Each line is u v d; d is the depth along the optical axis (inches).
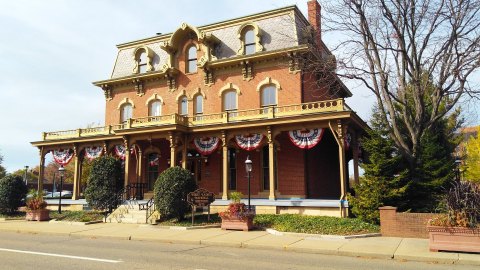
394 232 557.6
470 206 446.6
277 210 779.4
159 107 1071.6
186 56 1045.8
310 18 996.6
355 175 837.2
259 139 820.6
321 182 962.1
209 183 972.6
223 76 983.6
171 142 874.1
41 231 671.8
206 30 1039.0
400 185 636.7
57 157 1107.3
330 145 1021.8
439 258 403.5
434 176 682.8
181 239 556.1
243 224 639.1
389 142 658.2
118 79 1115.9
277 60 918.4
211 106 986.1
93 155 1045.8
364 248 462.3
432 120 683.4
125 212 815.7
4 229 715.4
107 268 347.9
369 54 699.4
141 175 1021.8
